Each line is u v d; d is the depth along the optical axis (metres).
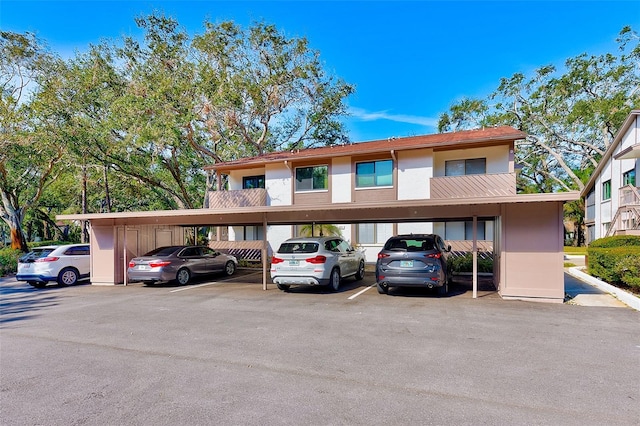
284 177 19.56
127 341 5.88
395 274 9.07
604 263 10.34
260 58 21.52
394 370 4.48
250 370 4.56
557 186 34.59
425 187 16.72
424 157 16.83
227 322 7.01
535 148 30.91
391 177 17.53
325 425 3.24
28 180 24.16
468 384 4.05
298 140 26.83
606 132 25.58
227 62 20.67
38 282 12.76
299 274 9.95
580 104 24.75
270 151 26.61
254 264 18.48
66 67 20.08
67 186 27.95
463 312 7.48
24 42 18.94
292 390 3.97
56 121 19.55
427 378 4.23
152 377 4.39
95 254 13.18
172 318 7.43
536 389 3.90
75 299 9.92
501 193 15.05
